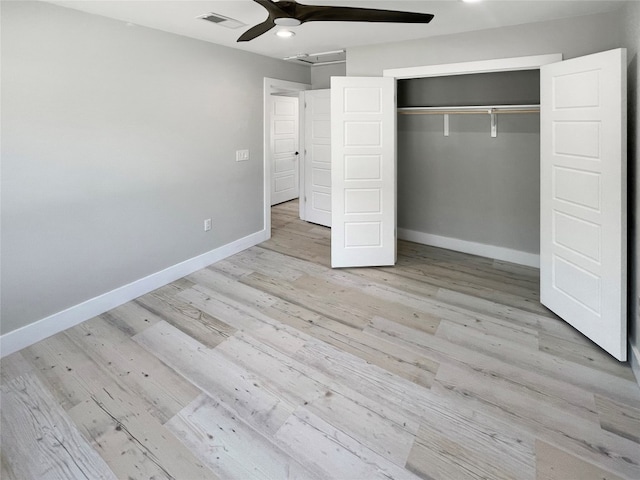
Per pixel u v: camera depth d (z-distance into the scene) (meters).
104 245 3.16
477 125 4.30
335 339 2.75
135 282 3.45
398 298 3.39
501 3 2.65
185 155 3.80
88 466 1.73
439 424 1.96
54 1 2.60
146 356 2.56
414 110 4.36
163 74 3.47
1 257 2.55
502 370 2.38
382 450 1.80
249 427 1.95
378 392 2.20
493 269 4.07
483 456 1.76
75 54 2.80
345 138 3.84
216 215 4.28
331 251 4.48
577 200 2.65
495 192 4.29
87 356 2.56
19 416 2.03
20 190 2.60
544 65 2.94
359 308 3.21
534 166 4.01
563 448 1.79
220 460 1.76
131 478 1.67
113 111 3.11
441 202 4.73
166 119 3.56
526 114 3.97
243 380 2.31
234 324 2.97
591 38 2.88
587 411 2.02
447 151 4.57
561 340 2.70
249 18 3.04
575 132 2.61
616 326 2.38
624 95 2.26
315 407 2.09
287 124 7.61
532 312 3.11
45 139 2.69
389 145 3.88
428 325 2.93
